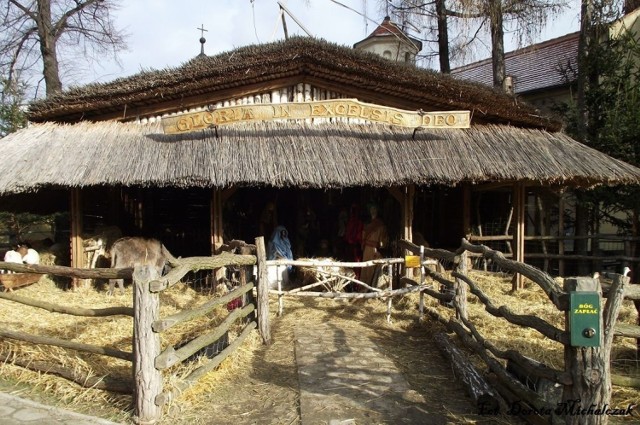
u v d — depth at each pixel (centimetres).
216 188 770
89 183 675
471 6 1090
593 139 1098
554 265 1150
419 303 647
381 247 822
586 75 1117
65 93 798
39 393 383
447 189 1043
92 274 376
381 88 785
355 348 515
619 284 284
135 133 778
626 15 1281
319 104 688
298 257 1002
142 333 332
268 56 744
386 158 725
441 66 1534
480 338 447
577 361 281
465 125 724
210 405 372
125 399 365
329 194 1055
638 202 1040
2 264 430
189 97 792
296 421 347
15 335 424
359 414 359
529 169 718
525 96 1556
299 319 634
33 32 1599
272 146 726
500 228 1122
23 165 715
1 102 1543
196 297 750
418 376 441
